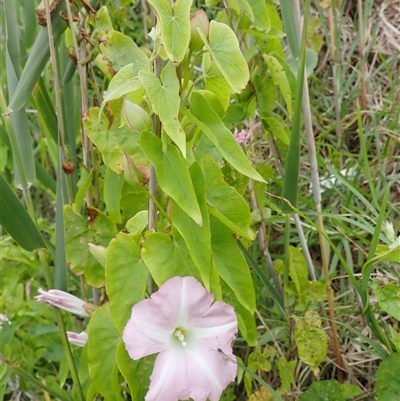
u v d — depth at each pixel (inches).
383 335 12.9
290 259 14.2
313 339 13.8
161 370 9.9
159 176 8.8
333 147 19.8
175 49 8.0
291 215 15.8
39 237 12.0
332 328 14.9
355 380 15.6
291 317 14.7
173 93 8.5
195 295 9.8
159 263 10.0
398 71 20.1
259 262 17.5
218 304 10.0
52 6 11.3
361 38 20.1
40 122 20.0
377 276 16.3
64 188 14.2
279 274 15.7
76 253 12.8
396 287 12.2
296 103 11.0
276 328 15.9
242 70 9.0
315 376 15.2
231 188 10.9
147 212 11.7
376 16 22.2
